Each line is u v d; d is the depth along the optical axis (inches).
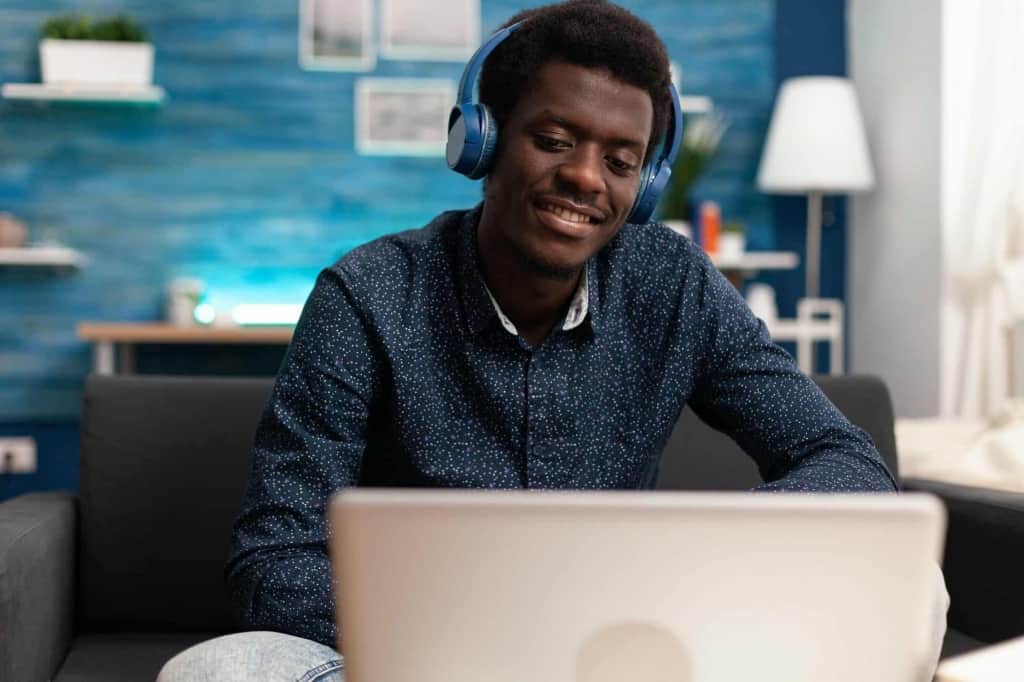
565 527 25.1
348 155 166.4
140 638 64.6
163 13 162.2
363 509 24.9
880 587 25.2
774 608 25.3
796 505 24.9
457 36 167.6
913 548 25.0
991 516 62.9
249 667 38.6
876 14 166.2
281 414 49.4
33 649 53.7
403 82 167.0
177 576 64.6
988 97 135.9
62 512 62.0
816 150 157.6
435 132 167.6
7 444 159.8
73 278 161.9
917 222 155.9
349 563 25.3
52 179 161.2
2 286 160.6
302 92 165.3
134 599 64.5
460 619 25.5
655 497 25.0
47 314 161.5
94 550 64.3
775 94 173.5
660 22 171.0
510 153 48.1
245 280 164.9
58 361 161.8
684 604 25.4
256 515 47.6
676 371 54.6
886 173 164.9
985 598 63.5
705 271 55.7
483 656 25.7
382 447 53.4
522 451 52.0
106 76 154.6
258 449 49.5
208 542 64.9
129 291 163.0
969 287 143.5
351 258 52.7
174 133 163.2
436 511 25.0
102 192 162.1
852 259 175.9
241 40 163.9
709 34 171.8
